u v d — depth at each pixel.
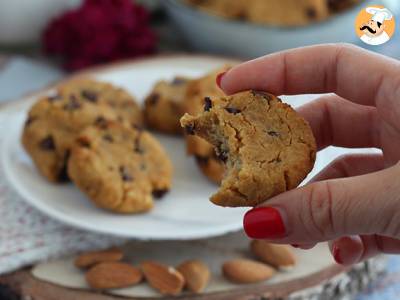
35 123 0.39
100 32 0.52
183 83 0.44
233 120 0.24
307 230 0.23
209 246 0.35
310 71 0.27
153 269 0.33
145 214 0.36
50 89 0.45
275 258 0.34
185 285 0.33
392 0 0.54
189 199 0.37
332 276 0.34
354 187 0.22
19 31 0.53
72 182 0.38
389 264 0.38
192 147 0.39
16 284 0.33
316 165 0.36
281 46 0.50
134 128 0.39
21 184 0.38
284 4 0.51
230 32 0.50
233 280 0.33
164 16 0.58
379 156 0.31
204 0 0.54
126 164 0.37
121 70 0.47
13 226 0.36
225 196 0.23
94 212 0.36
